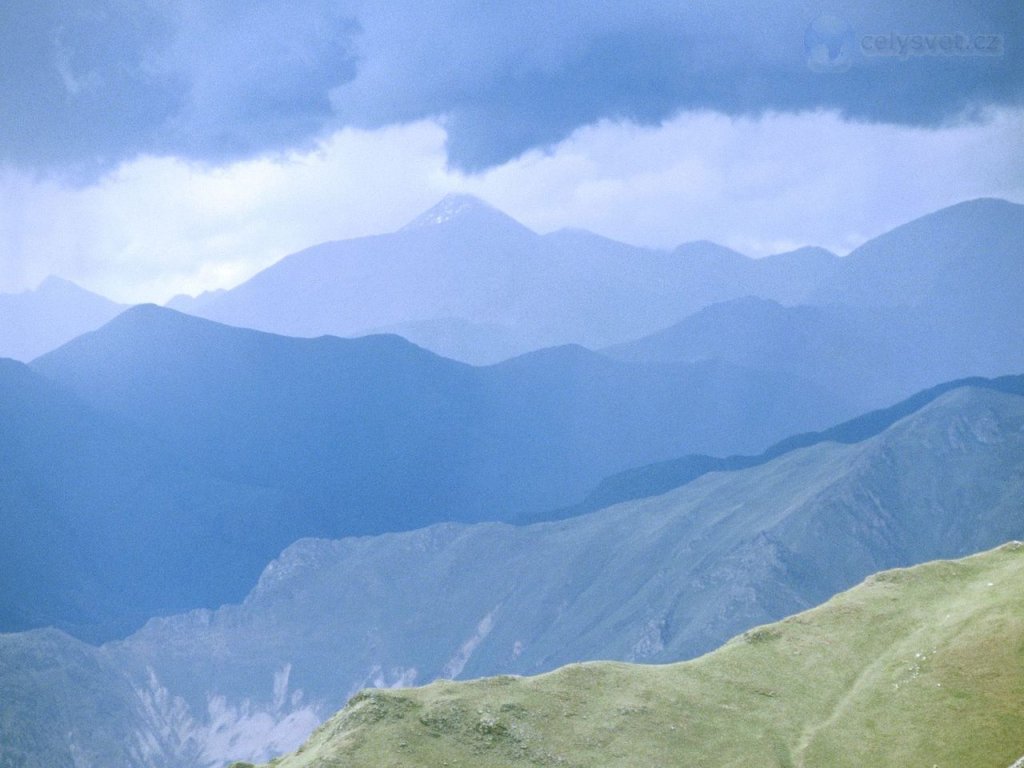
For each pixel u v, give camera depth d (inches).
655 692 4594.0
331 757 3978.8
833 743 4210.1
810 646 4960.6
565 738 4237.2
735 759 4128.9
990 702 4232.3
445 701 4392.2
